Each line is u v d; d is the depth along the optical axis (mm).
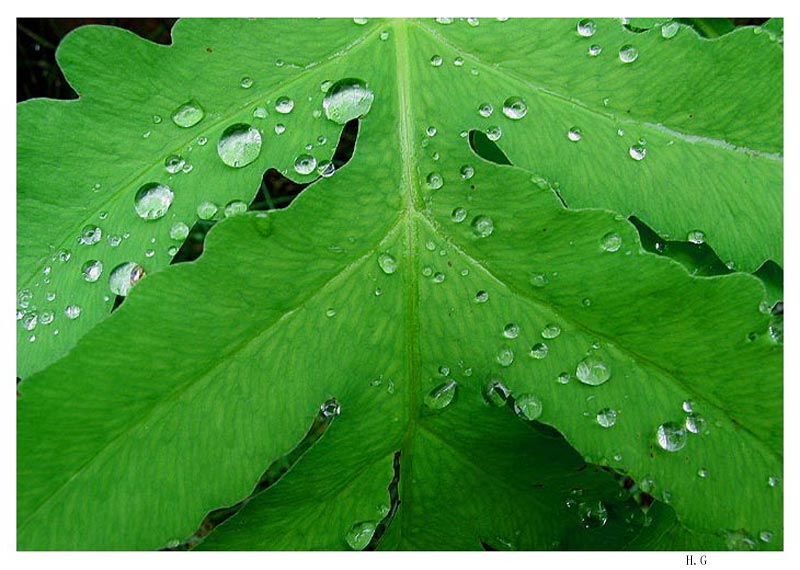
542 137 104
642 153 103
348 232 100
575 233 99
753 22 134
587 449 96
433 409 102
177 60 106
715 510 94
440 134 104
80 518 91
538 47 107
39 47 153
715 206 102
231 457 95
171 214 103
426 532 105
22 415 91
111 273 103
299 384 97
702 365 95
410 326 101
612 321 97
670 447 95
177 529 93
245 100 106
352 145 154
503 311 100
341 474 101
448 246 101
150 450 94
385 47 108
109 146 105
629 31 106
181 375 95
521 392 98
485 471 104
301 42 108
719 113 103
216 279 96
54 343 101
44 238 104
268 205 160
